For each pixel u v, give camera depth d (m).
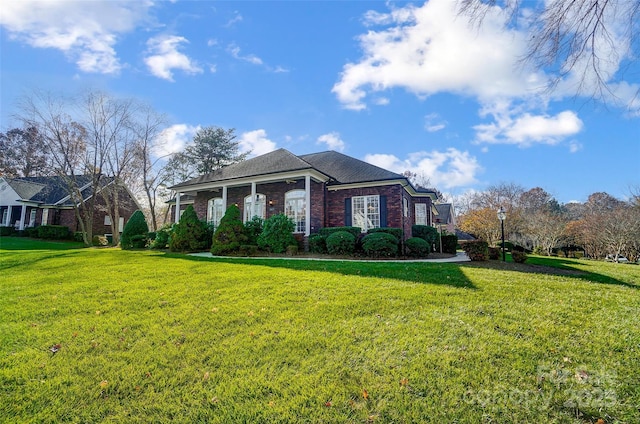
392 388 2.92
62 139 22.83
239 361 3.46
